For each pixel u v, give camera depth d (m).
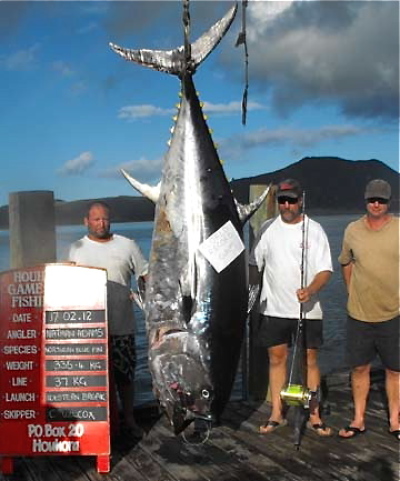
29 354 3.51
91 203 4.09
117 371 4.05
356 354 4.06
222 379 2.83
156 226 2.88
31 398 3.49
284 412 4.42
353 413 4.56
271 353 4.18
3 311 3.52
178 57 2.89
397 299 3.95
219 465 3.60
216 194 2.90
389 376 4.07
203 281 2.79
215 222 2.86
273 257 4.08
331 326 9.63
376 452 3.79
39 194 4.46
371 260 3.93
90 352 3.51
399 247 3.88
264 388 4.88
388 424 4.31
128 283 4.11
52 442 3.47
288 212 3.98
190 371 2.77
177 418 2.80
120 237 4.16
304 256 3.97
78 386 3.50
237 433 4.14
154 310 2.82
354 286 4.05
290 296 4.05
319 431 4.09
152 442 3.96
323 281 3.93
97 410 3.49
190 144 2.91
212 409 2.81
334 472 3.49
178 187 2.88
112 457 3.73
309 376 4.10
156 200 2.92
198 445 3.91
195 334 2.77
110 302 4.02
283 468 3.55
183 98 2.92
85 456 3.75
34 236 4.45
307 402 3.72
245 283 2.93
